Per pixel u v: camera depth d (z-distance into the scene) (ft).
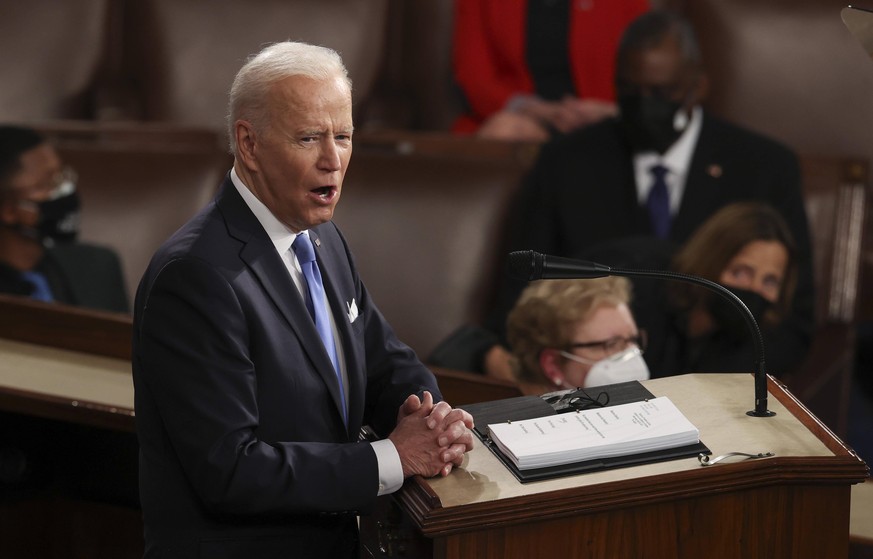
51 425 32.42
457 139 51.31
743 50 57.26
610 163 46.19
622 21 59.06
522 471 21.59
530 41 59.77
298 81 22.20
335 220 47.47
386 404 25.72
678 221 45.11
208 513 23.36
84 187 48.24
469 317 46.85
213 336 22.22
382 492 22.18
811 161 49.24
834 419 47.65
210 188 49.75
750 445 22.74
